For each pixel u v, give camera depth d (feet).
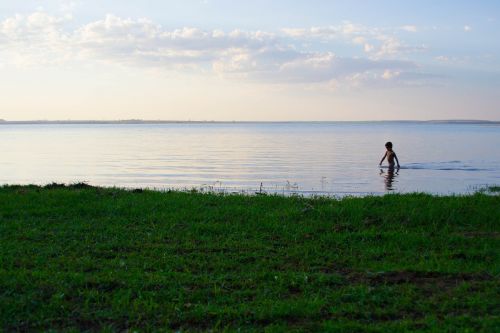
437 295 21.61
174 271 24.53
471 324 18.81
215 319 19.61
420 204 38.55
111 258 26.84
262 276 23.97
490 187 64.23
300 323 19.26
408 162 106.42
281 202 40.57
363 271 24.97
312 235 31.19
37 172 90.07
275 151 150.10
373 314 20.01
